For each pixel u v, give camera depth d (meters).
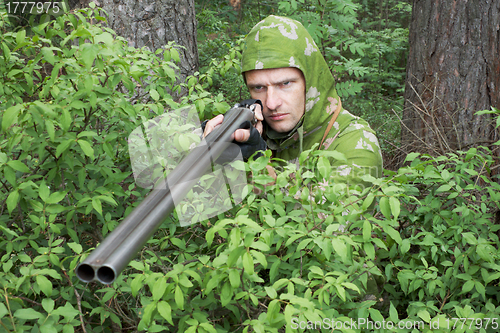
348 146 2.24
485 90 3.94
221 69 2.47
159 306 1.06
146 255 1.60
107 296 1.31
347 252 1.31
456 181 1.78
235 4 8.87
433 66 4.20
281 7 4.35
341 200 1.47
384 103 7.25
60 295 1.49
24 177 1.63
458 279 1.62
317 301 1.32
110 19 3.05
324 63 2.36
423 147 3.42
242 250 1.12
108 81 1.56
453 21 4.06
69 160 1.43
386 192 1.29
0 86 1.50
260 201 1.53
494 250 1.61
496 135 3.69
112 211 1.74
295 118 2.28
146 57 1.80
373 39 9.35
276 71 2.20
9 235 1.43
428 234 1.66
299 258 1.48
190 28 3.37
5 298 1.17
